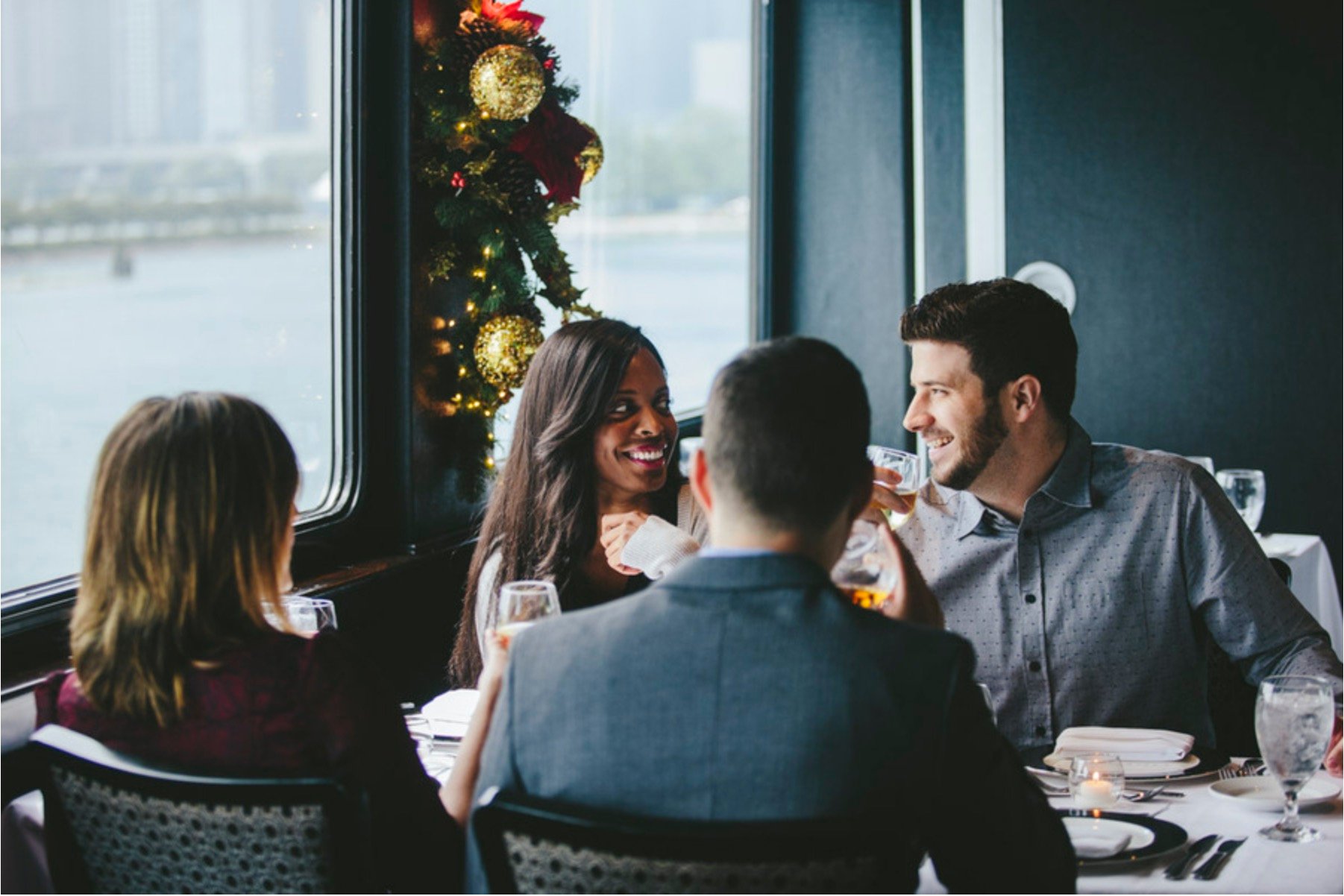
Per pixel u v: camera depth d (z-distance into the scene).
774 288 5.50
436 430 3.23
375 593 3.00
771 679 1.29
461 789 1.65
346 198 3.01
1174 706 2.31
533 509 2.54
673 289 5.36
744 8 5.30
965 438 2.26
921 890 1.58
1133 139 5.14
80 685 1.58
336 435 3.07
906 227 5.36
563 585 2.52
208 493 1.53
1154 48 5.09
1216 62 5.04
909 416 2.31
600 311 3.43
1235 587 2.26
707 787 1.28
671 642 1.32
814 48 5.38
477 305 3.26
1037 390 2.25
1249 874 1.58
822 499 1.35
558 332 2.60
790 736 1.27
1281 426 5.11
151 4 3.24
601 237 4.50
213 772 1.47
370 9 3.00
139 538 1.52
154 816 1.49
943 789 1.31
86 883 1.59
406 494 3.15
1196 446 5.21
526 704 1.36
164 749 1.55
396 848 1.54
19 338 2.63
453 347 3.26
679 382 5.19
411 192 3.06
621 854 1.27
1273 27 4.97
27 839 1.83
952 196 5.33
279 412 3.12
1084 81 5.16
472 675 2.58
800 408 1.34
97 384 4.07
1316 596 4.06
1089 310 5.25
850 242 5.42
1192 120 5.08
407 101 3.03
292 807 1.44
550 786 1.34
